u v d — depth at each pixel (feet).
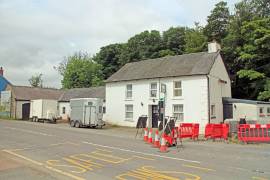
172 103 107.34
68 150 51.80
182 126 73.26
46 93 194.80
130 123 119.75
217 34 147.43
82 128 111.04
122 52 205.67
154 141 63.26
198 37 151.43
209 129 73.92
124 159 43.32
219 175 33.14
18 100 180.55
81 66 233.76
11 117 181.68
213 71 104.83
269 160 43.27
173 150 53.52
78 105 117.29
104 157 44.98
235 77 131.44
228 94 115.75
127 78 121.90
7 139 67.62
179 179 31.40
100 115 115.14
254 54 116.47
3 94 193.26
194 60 111.65
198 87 101.76
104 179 31.40
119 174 33.73
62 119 174.09
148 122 113.09
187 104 103.65
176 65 113.50
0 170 35.53
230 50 128.26
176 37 185.78
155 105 112.78
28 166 37.99
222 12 148.25
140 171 35.27
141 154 47.98
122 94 124.06
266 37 110.11
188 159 43.55
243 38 124.57
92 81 221.05
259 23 115.65
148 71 119.14
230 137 77.56
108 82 128.88
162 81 110.93
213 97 103.09
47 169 36.45
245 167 37.73
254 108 101.24
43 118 146.20
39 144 59.47
